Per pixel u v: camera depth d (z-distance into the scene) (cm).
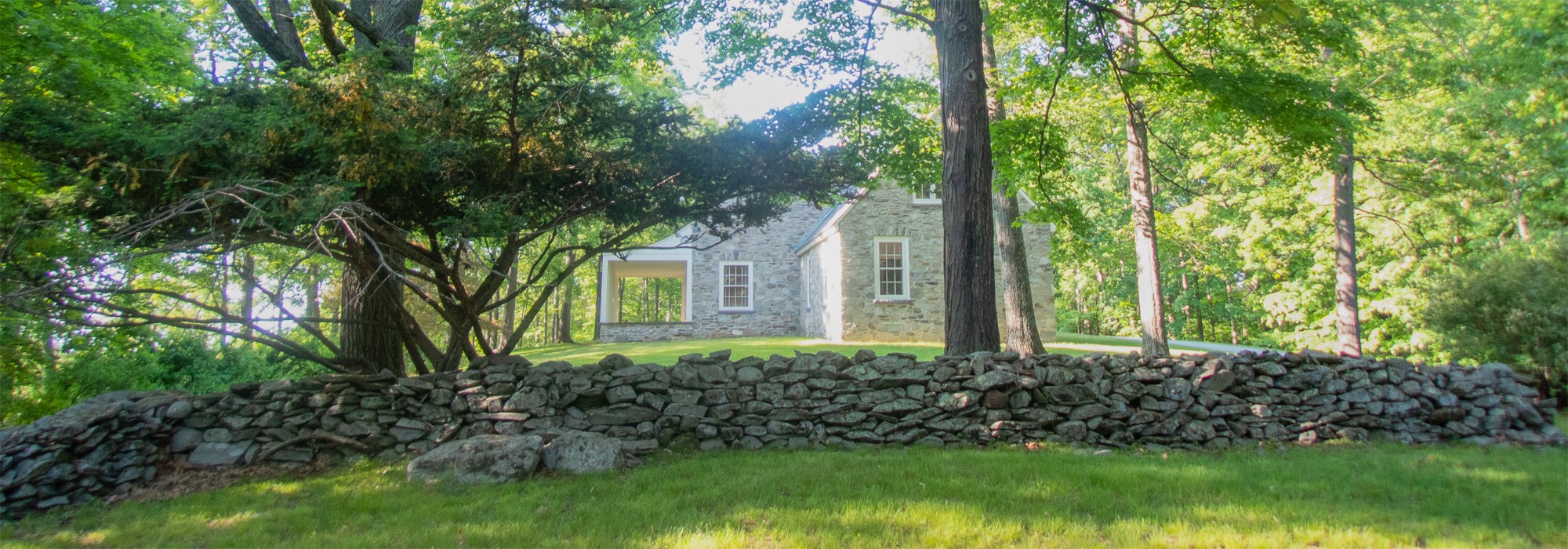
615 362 742
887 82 1095
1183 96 1256
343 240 621
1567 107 1234
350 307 861
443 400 709
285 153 597
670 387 741
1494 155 1496
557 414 711
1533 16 1230
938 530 445
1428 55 1380
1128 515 475
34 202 543
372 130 565
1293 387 790
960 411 748
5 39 723
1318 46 1245
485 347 799
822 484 563
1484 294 1124
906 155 1000
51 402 990
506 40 635
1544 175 1428
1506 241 1591
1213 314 3250
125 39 948
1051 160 1143
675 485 566
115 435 603
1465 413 786
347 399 691
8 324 630
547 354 2041
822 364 765
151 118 604
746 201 774
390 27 909
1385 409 786
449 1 1140
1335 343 2148
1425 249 1842
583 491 553
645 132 744
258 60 1072
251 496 570
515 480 583
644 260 2483
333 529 482
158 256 621
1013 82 1257
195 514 526
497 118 681
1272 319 2639
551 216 733
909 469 604
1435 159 1498
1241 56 1030
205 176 565
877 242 1962
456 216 673
